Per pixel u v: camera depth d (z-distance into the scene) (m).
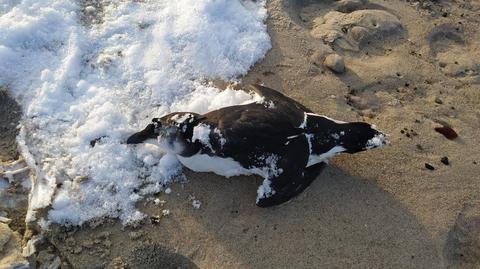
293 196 0.79
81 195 0.82
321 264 0.79
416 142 0.91
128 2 1.03
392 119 0.94
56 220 0.80
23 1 0.99
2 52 0.93
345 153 0.88
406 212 0.84
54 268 0.77
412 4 1.10
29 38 0.96
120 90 0.92
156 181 0.84
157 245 0.79
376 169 0.88
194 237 0.80
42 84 0.92
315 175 0.82
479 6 1.11
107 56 0.95
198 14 1.00
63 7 1.00
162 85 0.92
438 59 1.02
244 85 0.95
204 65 0.96
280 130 0.77
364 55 1.02
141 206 0.82
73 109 0.89
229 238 0.80
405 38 1.05
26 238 0.79
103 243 0.79
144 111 0.90
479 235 0.83
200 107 0.90
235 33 1.00
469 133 0.93
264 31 1.01
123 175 0.84
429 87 0.98
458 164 0.89
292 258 0.79
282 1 1.06
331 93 0.96
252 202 0.83
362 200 0.84
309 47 1.01
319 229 0.82
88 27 0.99
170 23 0.99
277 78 0.96
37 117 0.89
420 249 0.81
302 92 0.95
